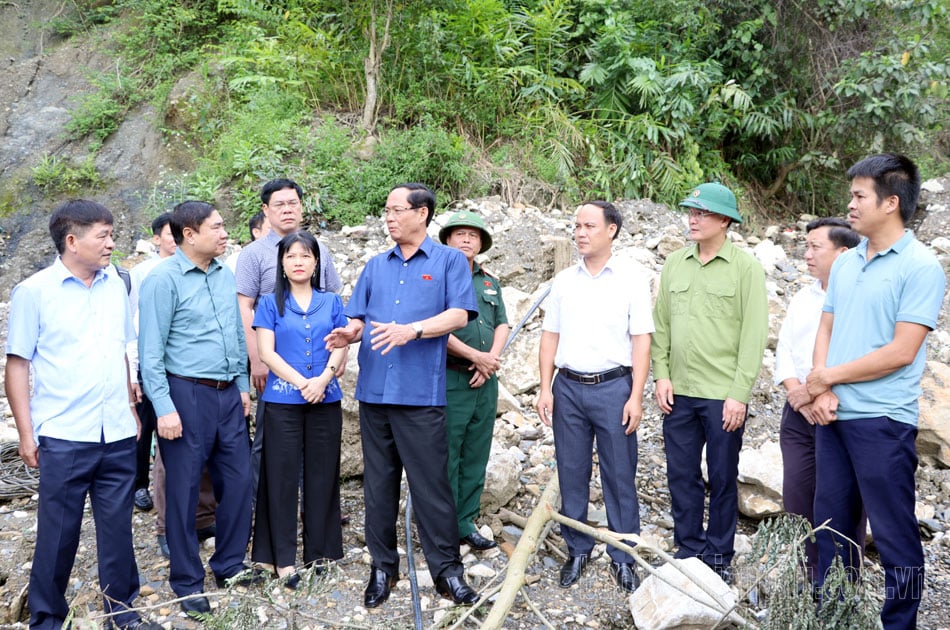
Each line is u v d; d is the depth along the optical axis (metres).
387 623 2.67
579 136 8.65
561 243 6.25
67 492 2.95
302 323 3.48
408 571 3.60
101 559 3.06
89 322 3.00
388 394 3.24
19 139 9.06
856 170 2.80
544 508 2.80
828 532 2.94
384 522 3.37
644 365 3.41
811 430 3.28
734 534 3.46
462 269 3.37
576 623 3.20
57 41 10.85
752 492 4.01
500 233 6.70
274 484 3.44
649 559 3.65
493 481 4.02
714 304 3.38
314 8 9.14
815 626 2.41
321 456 3.53
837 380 2.83
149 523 4.03
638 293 3.42
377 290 3.40
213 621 2.64
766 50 9.28
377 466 3.36
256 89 8.54
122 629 3.04
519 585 2.57
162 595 3.38
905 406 2.77
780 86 9.48
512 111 9.02
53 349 2.96
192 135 8.83
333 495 3.57
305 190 7.45
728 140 10.02
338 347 3.29
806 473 3.30
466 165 8.03
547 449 4.69
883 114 8.47
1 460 4.46
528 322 5.61
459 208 7.55
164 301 3.21
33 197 8.38
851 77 8.71
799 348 3.36
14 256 7.77
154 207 8.05
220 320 3.36
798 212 10.15
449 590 3.29
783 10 9.02
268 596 2.69
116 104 9.35
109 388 3.02
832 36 8.96
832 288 3.01
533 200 8.06
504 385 5.25
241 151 7.73
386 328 3.09
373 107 8.28
